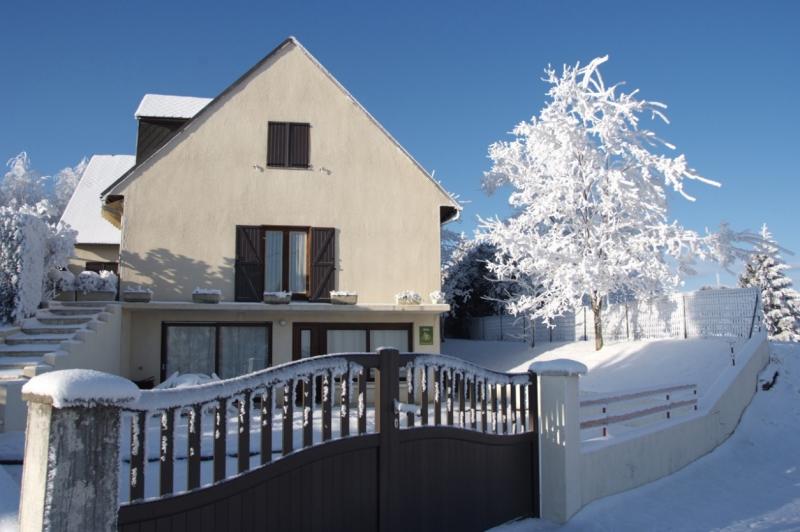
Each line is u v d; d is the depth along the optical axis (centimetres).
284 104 1658
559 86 2072
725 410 1369
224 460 524
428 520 705
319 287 1608
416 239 1669
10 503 522
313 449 600
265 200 1612
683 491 1020
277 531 561
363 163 1672
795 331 4406
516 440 845
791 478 1109
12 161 3195
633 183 1995
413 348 1655
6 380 967
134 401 430
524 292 2492
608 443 983
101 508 400
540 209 2081
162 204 1559
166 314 1549
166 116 1898
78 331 1176
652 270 1970
